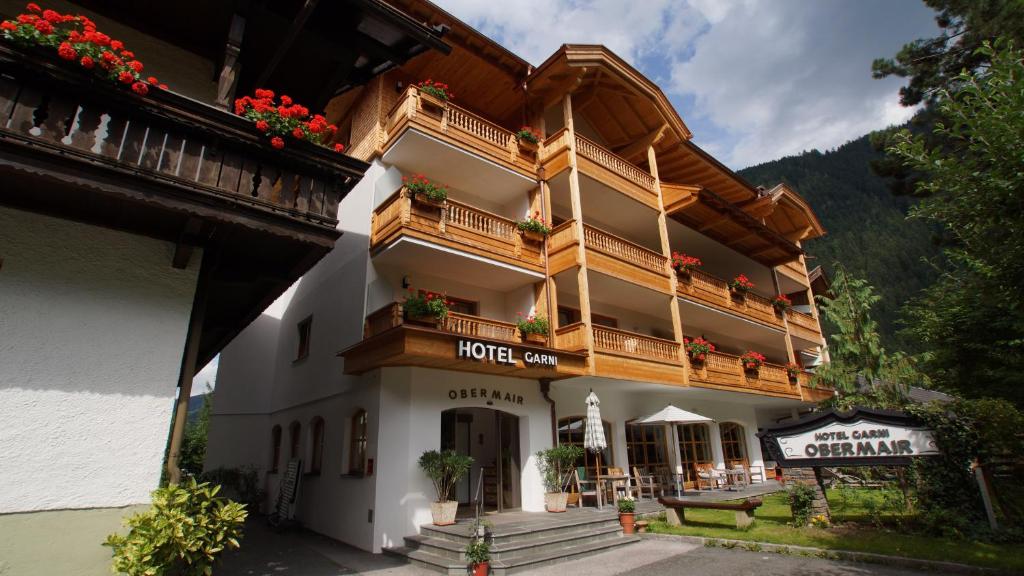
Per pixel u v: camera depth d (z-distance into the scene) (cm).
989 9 1234
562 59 1445
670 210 1731
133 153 504
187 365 588
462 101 1566
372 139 1338
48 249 511
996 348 1280
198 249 602
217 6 666
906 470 959
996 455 837
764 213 2327
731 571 757
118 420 511
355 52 768
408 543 951
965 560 705
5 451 452
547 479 1191
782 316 2184
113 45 495
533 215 1423
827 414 985
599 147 1551
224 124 563
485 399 1165
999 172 581
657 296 1586
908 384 1537
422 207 1133
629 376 1308
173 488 506
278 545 1077
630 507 1065
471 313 1361
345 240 1357
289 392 1579
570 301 1546
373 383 1085
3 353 468
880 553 770
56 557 455
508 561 826
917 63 1419
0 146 431
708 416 1933
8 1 605
